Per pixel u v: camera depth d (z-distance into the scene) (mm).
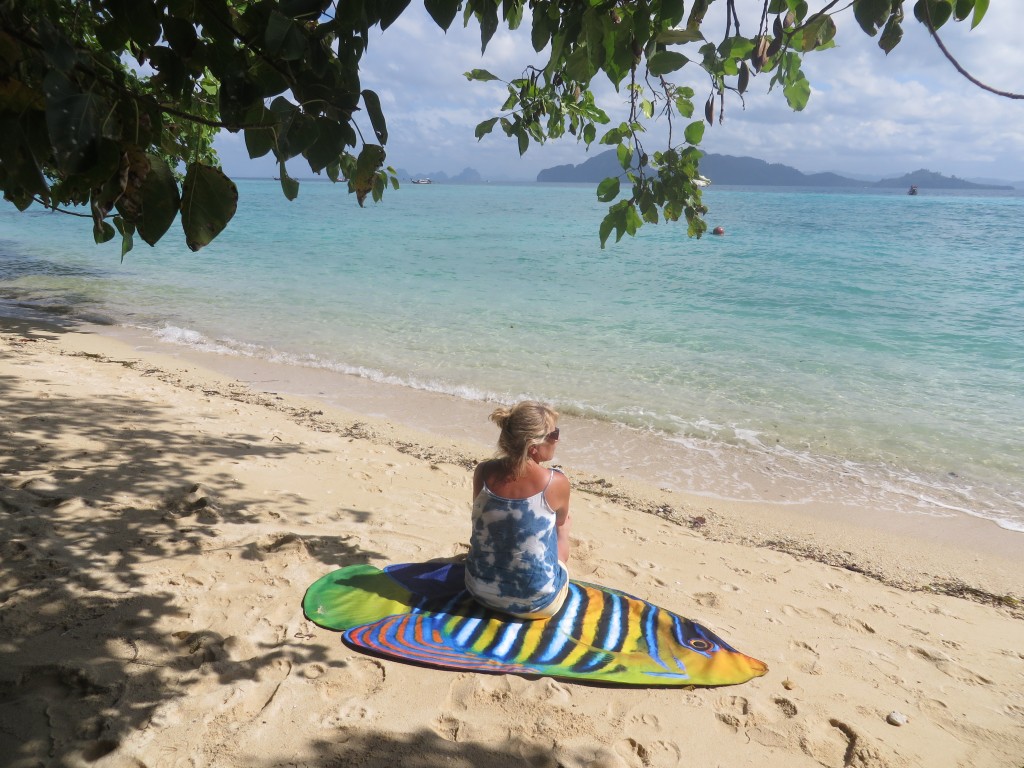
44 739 2711
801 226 46656
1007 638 4289
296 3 1678
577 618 3820
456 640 3547
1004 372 10898
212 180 1808
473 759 2801
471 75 3271
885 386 10172
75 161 1506
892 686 3582
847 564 5449
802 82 2178
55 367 8836
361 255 25250
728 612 4266
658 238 34812
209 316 13945
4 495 4691
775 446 7996
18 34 1545
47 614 3477
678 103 2652
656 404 9289
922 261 25656
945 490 6949
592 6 1984
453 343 12289
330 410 8648
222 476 5617
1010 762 3016
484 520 3713
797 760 2930
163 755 2695
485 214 57719
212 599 3793
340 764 2725
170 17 1756
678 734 3027
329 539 4660
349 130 1897
